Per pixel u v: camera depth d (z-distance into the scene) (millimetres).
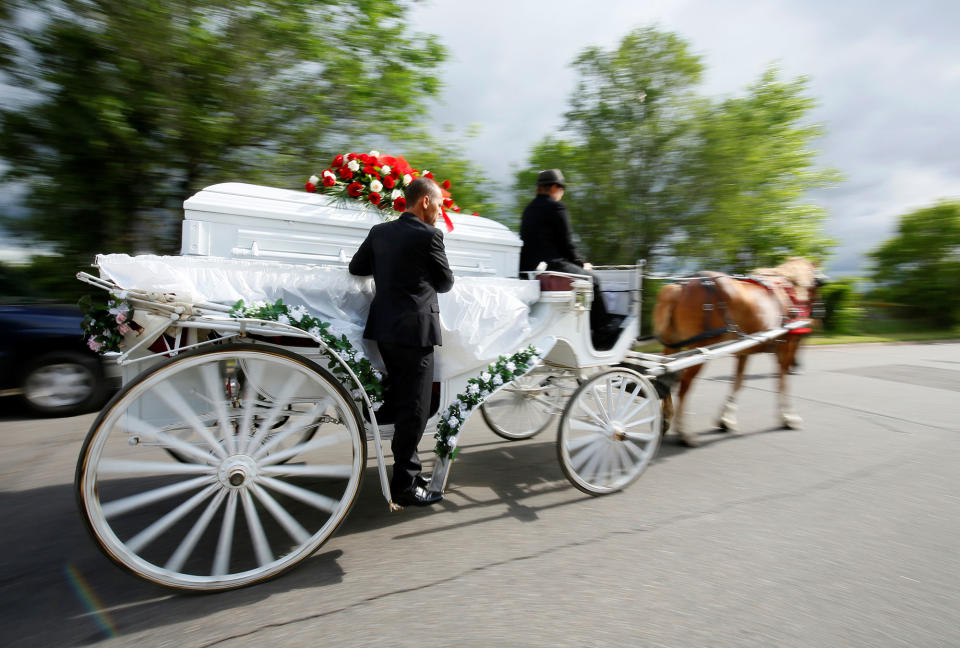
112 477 3889
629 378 3645
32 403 4996
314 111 7461
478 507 3494
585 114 12391
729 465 4336
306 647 2146
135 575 2404
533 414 5043
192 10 6344
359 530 3166
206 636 2217
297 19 6957
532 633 2232
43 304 5266
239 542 3006
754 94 12953
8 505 3406
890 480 4047
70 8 5855
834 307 15695
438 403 3223
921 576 2721
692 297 4828
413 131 8633
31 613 2369
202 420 2627
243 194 2986
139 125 6387
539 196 4188
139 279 2406
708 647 2154
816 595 2537
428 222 2979
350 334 2828
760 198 12492
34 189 6289
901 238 18797
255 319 2480
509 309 3268
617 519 3330
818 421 5793
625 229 12172
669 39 11461
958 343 15492
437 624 2293
